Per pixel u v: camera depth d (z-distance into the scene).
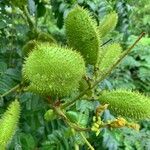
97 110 0.25
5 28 0.41
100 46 0.27
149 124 0.59
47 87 0.25
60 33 0.48
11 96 0.34
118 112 0.27
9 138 0.25
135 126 0.24
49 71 0.24
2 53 0.41
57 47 0.24
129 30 0.48
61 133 0.41
